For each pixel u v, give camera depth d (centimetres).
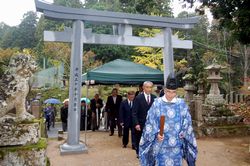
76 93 752
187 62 2172
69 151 715
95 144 849
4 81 387
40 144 394
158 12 1905
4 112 383
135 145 677
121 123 789
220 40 2838
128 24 841
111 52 3200
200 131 930
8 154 364
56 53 3041
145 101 600
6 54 1780
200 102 952
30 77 405
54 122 1750
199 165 596
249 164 603
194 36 2992
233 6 771
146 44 870
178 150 344
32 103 1027
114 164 619
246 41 782
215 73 1025
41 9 730
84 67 2850
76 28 765
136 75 998
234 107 1068
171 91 344
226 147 779
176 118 343
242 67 2528
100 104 1225
